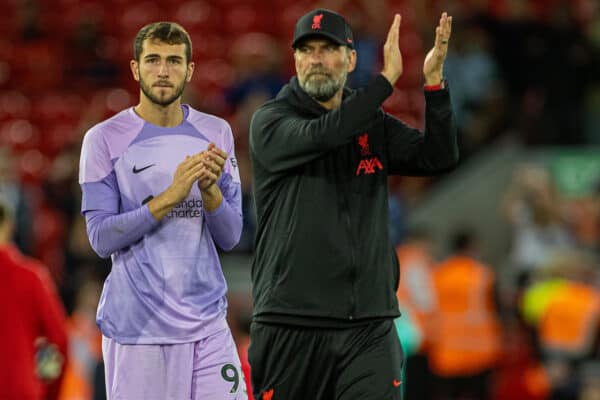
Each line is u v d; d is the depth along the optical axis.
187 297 18.30
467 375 39.97
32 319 24.66
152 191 18.39
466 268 40.12
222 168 17.95
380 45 53.41
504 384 38.91
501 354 39.88
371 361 18.69
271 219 19.11
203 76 57.53
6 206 24.78
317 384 18.94
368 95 18.03
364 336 18.73
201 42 59.97
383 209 19.23
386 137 19.70
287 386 18.97
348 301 18.62
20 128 56.28
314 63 18.83
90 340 34.31
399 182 52.09
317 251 18.66
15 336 24.30
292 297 18.69
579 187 49.78
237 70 51.59
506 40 54.59
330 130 17.94
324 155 18.94
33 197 46.94
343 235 18.70
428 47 55.91
